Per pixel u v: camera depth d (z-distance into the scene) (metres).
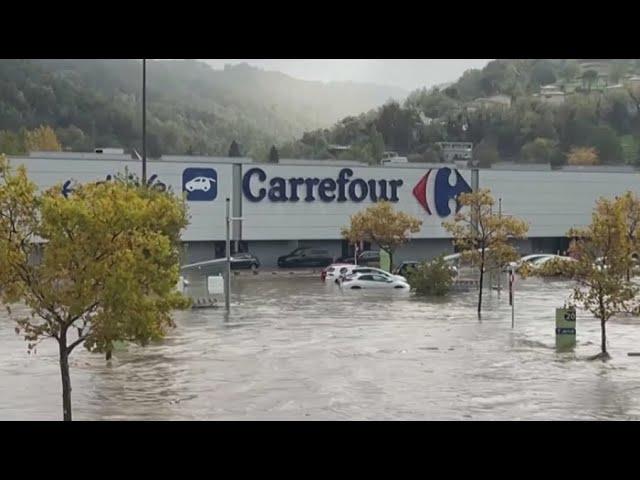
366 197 77.88
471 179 80.94
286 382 25.30
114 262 18.72
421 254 81.00
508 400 22.81
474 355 30.28
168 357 29.69
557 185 84.00
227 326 37.91
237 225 73.69
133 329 18.84
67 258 18.62
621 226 30.55
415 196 79.38
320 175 76.38
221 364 28.33
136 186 34.62
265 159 180.75
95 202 19.27
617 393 23.73
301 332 36.03
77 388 24.42
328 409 21.70
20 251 18.67
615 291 29.95
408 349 31.56
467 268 70.69
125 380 25.59
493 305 47.28
